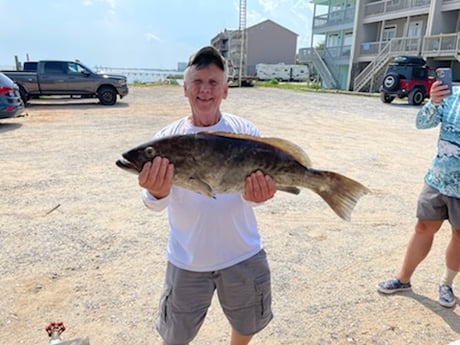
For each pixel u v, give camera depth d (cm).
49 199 543
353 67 3406
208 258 197
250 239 207
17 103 1138
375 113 1612
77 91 1741
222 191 178
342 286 345
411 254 320
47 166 712
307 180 185
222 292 209
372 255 404
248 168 175
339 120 1382
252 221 209
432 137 1063
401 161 791
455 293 330
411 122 1348
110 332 281
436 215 299
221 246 198
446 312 308
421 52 2609
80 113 1469
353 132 1126
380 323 295
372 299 325
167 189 170
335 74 3744
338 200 189
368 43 3250
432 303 319
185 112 1546
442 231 456
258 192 177
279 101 2131
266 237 440
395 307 314
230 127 203
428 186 304
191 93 194
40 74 1683
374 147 920
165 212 503
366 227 472
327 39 4150
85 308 306
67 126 1154
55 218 478
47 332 259
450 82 282
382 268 377
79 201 538
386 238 444
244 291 207
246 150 174
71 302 313
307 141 973
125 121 1267
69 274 354
